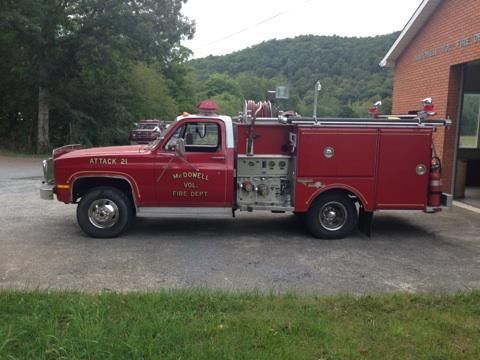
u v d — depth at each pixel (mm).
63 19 25453
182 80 62250
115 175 7660
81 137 29469
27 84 27422
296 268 6340
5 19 22703
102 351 3584
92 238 7691
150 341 3740
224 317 4316
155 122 31594
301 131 7645
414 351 3791
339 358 3652
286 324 4203
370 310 4645
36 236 7750
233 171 7777
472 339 4035
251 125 7766
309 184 7758
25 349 3643
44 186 8086
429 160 7855
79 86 28922
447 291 5512
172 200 7773
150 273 6023
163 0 26594
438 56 12367
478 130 14148
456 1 11438
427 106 8039
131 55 28359
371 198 7840
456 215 10039
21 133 29094
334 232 7914
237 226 8742
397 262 6688
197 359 3527
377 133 7738
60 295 4836
